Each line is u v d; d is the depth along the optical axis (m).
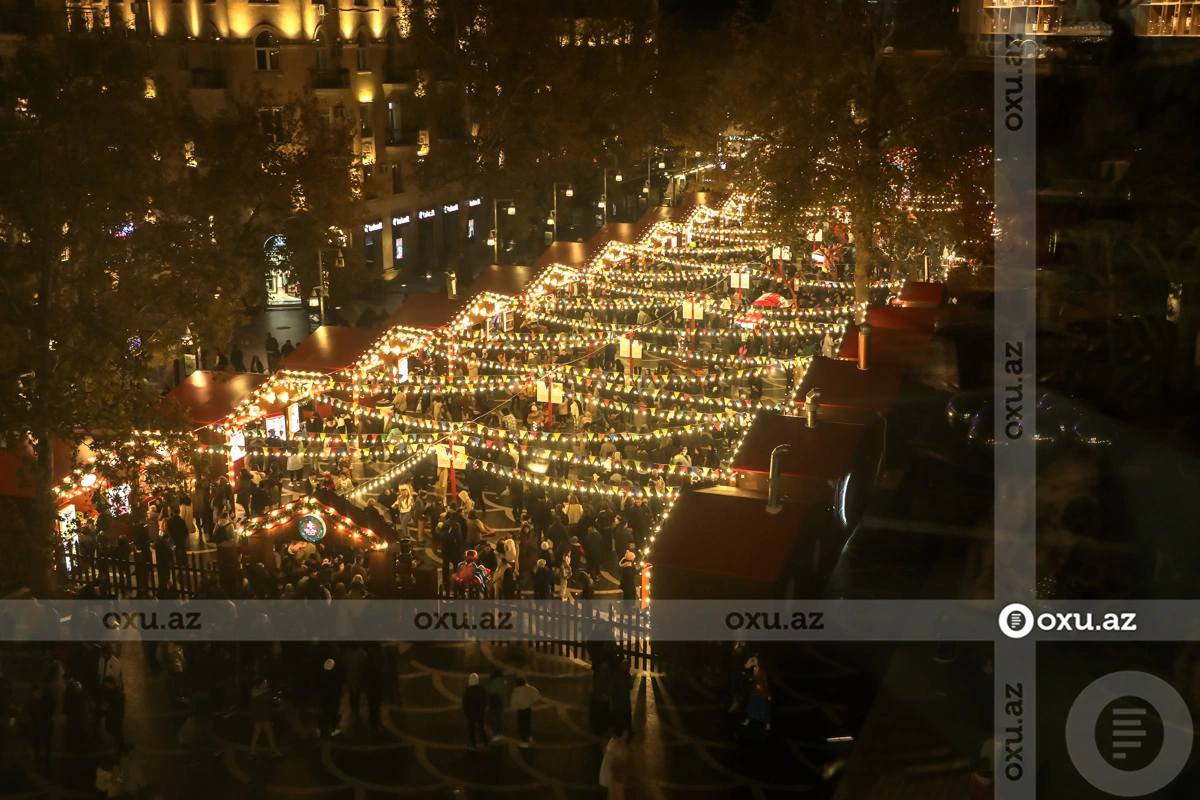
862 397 30.33
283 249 41.12
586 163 67.31
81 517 27.61
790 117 43.91
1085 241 22.77
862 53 44.31
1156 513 21.50
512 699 19.75
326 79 53.38
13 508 25.25
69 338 24.36
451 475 30.47
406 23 57.34
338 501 25.45
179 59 49.53
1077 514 22.23
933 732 19.42
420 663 23.05
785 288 53.62
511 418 34.12
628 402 38.44
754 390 39.06
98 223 24.30
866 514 28.69
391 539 25.48
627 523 28.44
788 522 22.83
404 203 61.28
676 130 76.06
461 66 54.34
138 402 24.34
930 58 44.47
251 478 30.47
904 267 55.41
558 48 57.69
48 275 24.09
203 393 33.59
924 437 33.19
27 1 41.22
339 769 19.30
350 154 43.94
